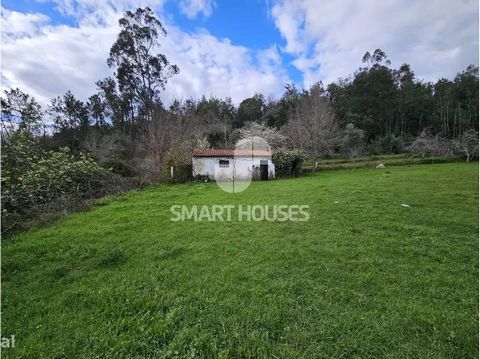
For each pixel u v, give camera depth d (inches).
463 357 83.7
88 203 353.1
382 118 1633.9
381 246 178.9
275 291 125.7
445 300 115.0
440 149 1040.8
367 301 114.7
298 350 88.2
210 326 101.8
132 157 874.1
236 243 193.9
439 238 189.3
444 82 1856.5
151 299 121.1
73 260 170.1
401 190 386.0
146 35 1268.5
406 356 84.2
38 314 111.8
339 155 1234.6
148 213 297.7
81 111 1555.1
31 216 280.2
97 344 92.7
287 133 1198.3
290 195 394.6
